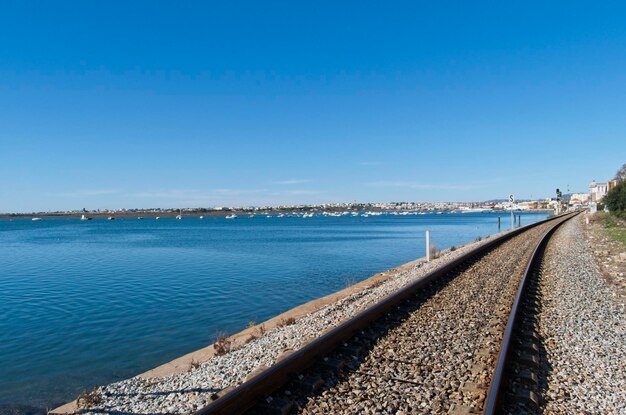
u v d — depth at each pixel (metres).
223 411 4.88
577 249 25.81
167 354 12.41
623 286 14.50
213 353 11.08
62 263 38.66
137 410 6.58
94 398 7.55
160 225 166.00
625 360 7.20
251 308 18.42
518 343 7.57
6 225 189.25
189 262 37.03
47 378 10.63
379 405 5.35
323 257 39.31
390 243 55.91
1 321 16.89
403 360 6.88
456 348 7.44
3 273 32.03
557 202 104.12
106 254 47.00
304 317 12.91
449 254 27.89
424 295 11.78
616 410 5.39
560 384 6.13
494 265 18.59
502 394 5.51
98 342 13.76
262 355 8.31
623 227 41.59
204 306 18.95
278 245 54.94
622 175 105.88
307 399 5.53
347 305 13.31
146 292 22.77
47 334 14.81
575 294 12.63
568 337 8.32
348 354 7.03
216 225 155.25
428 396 5.58
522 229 47.31
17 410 8.69
